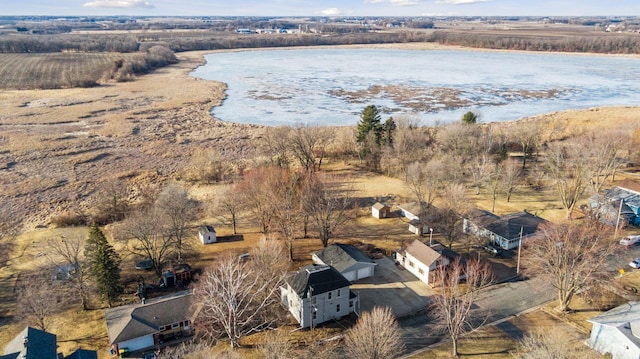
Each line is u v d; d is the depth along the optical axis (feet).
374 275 191.93
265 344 141.18
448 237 218.38
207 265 195.42
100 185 300.61
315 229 229.86
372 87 652.48
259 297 165.48
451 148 323.37
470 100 563.07
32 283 171.01
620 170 302.66
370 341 127.95
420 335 153.38
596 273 164.35
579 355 137.90
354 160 346.13
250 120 475.72
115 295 169.48
